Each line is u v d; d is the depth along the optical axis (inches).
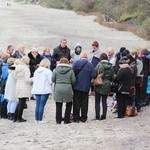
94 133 476.7
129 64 570.6
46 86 552.1
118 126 512.7
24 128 520.1
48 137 462.3
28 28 1755.7
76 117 559.5
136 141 425.7
